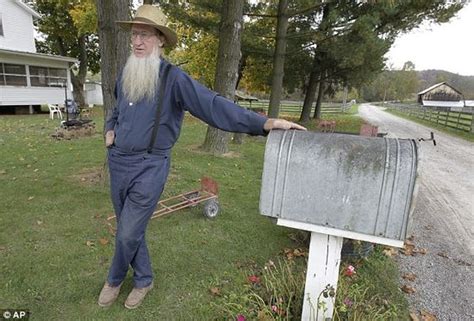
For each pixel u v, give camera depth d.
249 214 3.91
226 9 6.51
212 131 7.28
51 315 2.12
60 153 6.64
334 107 34.84
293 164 1.61
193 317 2.17
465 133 14.56
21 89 15.37
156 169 1.98
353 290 2.25
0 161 5.88
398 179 1.46
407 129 16.16
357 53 10.91
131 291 2.33
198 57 16.44
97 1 3.98
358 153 1.53
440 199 5.33
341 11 11.16
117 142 1.97
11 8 16.58
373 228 1.53
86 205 3.86
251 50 12.55
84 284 2.43
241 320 1.91
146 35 1.92
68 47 23.02
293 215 1.65
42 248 2.90
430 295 2.64
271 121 1.78
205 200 3.76
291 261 2.89
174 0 10.45
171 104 1.94
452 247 3.56
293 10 10.14
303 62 14.54
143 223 2.03
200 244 3.13
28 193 4.21
